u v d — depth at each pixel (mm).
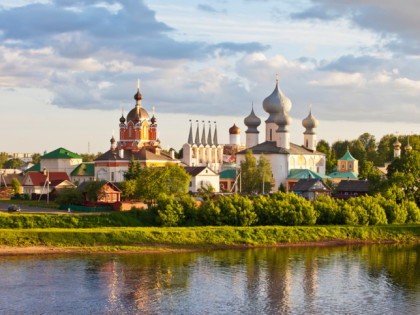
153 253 134500
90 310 93250
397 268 125688
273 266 125062
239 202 160125
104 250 133500
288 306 97938
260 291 105688
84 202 181000
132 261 125750
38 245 132000
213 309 95250
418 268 125812
